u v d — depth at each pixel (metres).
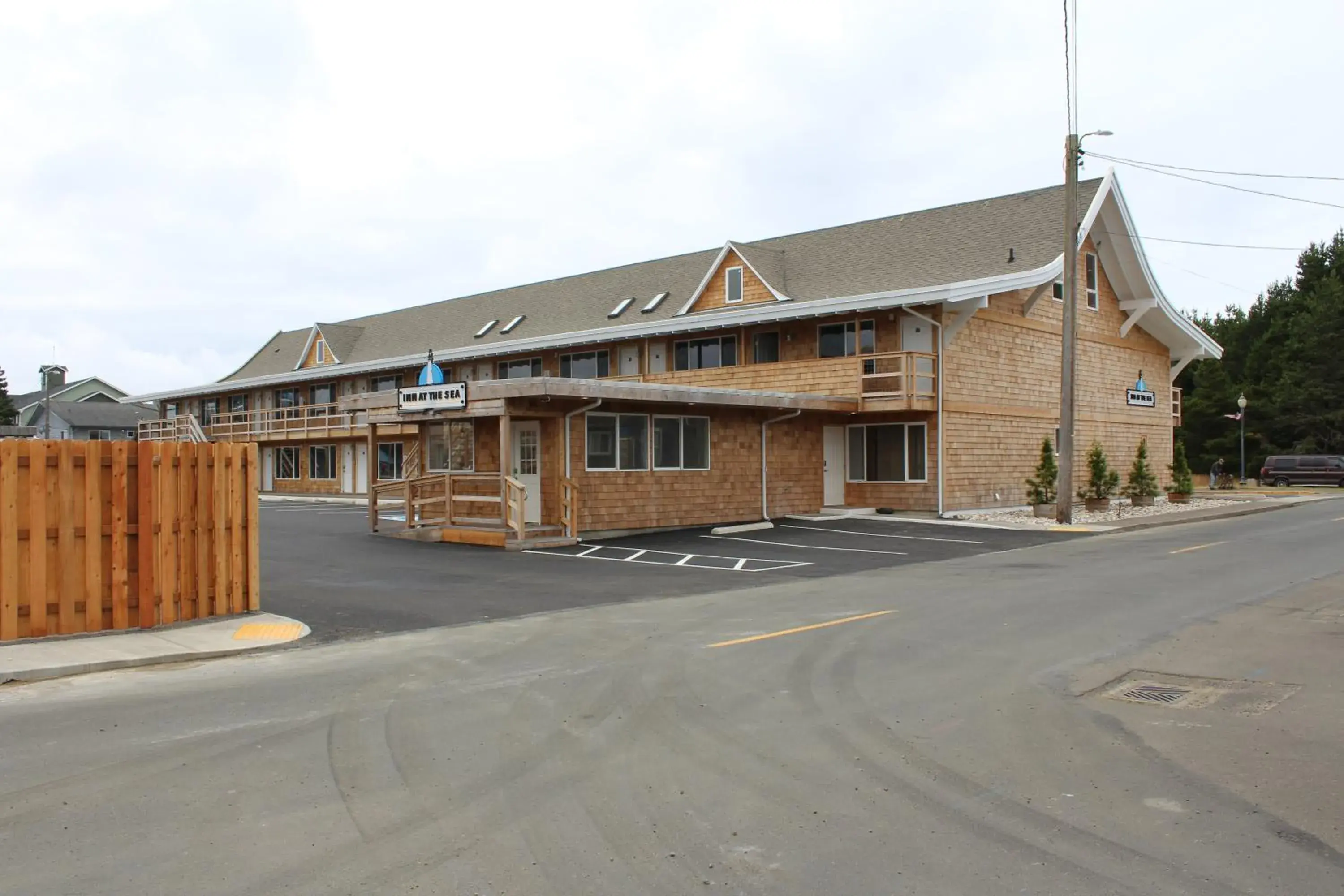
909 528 23.48
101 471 10.27
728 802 5.23
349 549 19.12
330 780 5.62
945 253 28.75
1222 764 5.86
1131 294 33.53
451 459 23.06
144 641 9.91
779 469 25.67
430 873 4.37
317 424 45.41
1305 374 55.78
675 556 18.22
